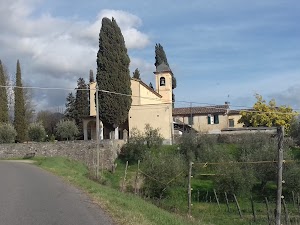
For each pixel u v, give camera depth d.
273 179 34.44
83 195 15.58
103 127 59.91
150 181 31.25
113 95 53.06
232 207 28.94
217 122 83.38
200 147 48.09
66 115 91.25
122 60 53.97
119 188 27.59
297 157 46.28
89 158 48.22
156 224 10.35
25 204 13.29
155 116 58.53
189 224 13.04
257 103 76.44
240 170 32.81
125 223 9.97
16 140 64.81
